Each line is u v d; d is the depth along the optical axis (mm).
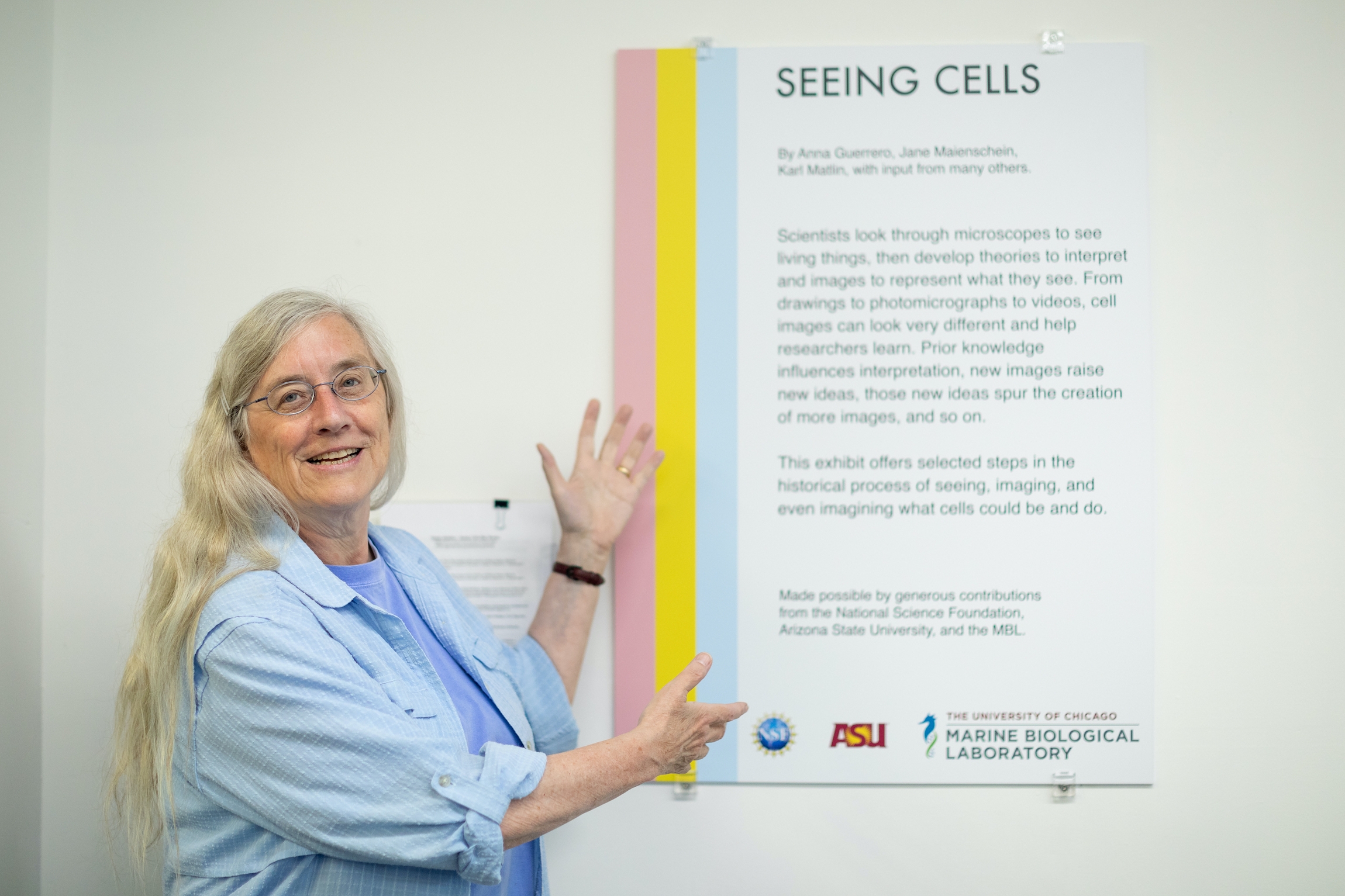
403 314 1469
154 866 1418
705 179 1465
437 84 1473
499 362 1468
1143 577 1438
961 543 1448
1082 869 1431
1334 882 1425
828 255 1462
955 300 1458
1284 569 1448
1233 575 1448
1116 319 1451
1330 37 1467
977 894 1432
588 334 1469
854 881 1438
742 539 1451
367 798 889
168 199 1469
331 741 891
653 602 1446
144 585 1295
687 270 1460
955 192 1460
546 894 1184
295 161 1470
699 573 1447
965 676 1442
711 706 1086
